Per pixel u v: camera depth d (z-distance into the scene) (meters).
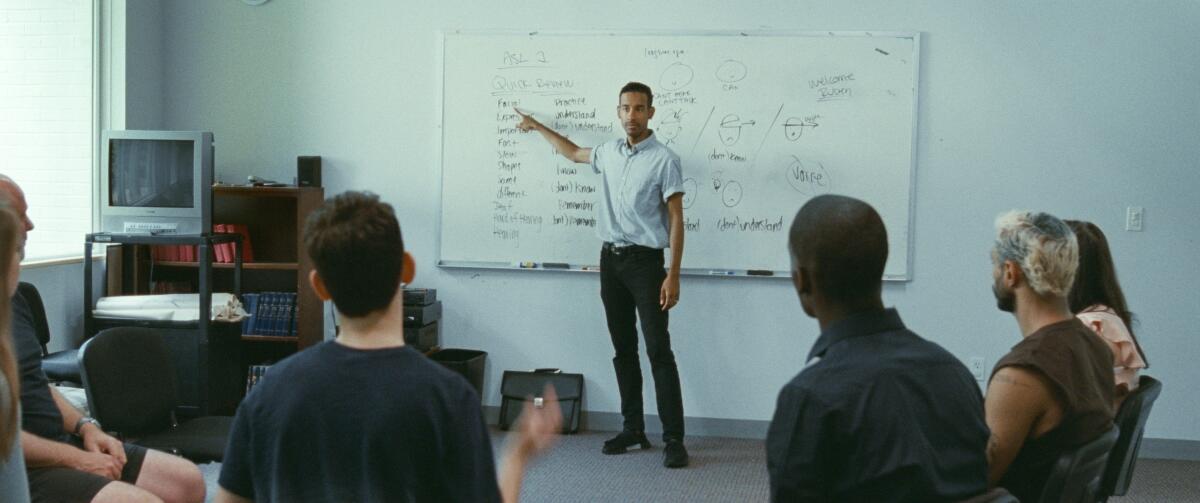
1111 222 4.77
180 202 4.59
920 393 1.51
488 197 5.17
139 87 5.16
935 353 1.58
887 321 1.58
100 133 4.99
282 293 5.10
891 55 4.84
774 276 4.95
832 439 1.49
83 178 4.98
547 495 4.00
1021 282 2.05
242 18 5.33
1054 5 4.77
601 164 4.77
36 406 2.56
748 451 4.76
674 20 5.00
